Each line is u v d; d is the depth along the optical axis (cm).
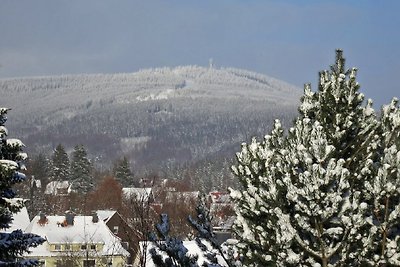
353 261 989
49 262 5309
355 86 1079
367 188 1001
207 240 1160
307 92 1131
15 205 1692
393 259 978
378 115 1130
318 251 993
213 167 14412
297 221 996
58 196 8888
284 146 1113
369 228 997
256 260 1053
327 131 1068
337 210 971
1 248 1653
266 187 1062
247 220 1067
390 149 1012
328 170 968
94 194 8469
